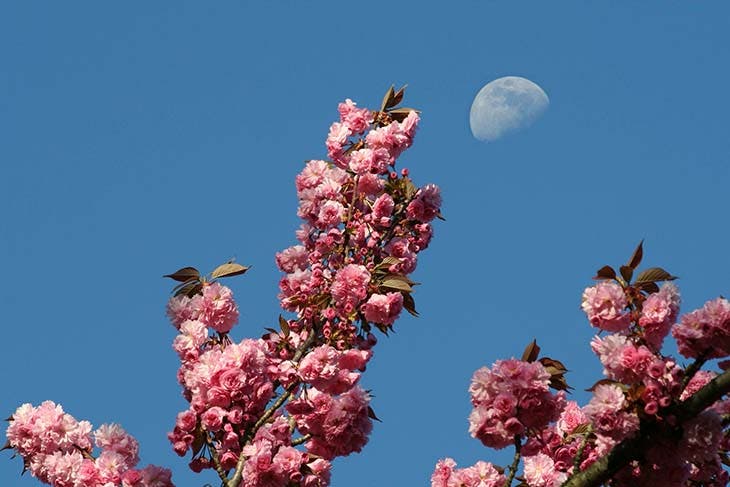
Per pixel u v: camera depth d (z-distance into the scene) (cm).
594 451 1051
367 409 1149
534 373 926
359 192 1481
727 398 962
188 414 1115
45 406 1162
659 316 905
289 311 1323
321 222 1445
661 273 930
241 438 1121
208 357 1141
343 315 1285
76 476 1107
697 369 884
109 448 1138
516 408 923
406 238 1464
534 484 1055
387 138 1505
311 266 1398
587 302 931
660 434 870
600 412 875
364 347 1296
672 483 879
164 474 1095
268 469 1081
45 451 1138
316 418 1140
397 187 1488
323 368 1152
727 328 874
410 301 1335
